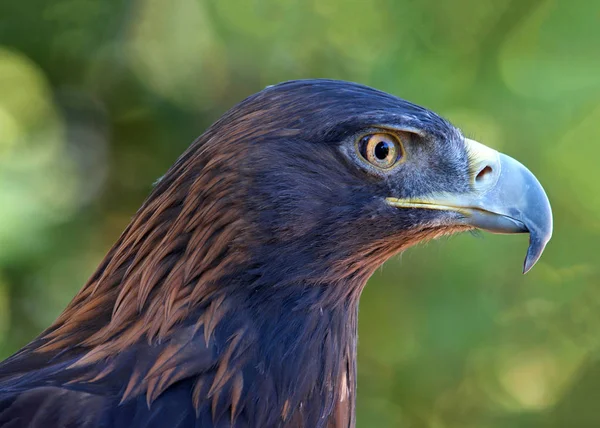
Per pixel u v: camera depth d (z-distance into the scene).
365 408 11.64
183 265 5.83
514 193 6.39
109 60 13.01
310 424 5.99
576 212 11.05
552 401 12.48
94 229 13.03
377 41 11.30
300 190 5.93
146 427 5.46
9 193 11.94
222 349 5.73
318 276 6.03
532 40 11.04
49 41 12.91
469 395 11.70
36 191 12.27
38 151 12.93
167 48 12.53
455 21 11.16
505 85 10.94
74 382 5.56
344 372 6.27
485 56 11.08
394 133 6.17
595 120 10.66
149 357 5.68
